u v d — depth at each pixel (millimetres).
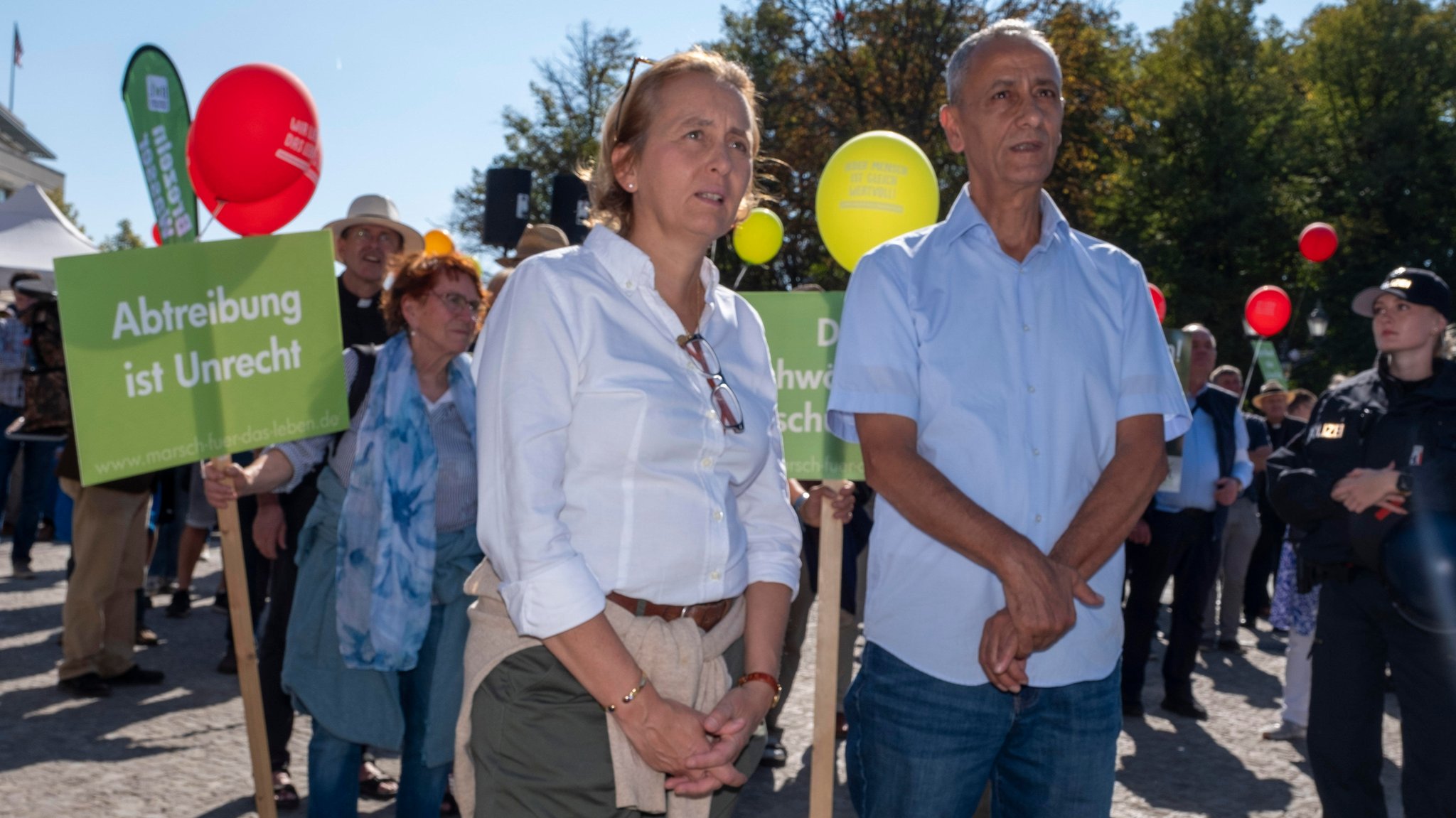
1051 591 1923
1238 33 37344
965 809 2195
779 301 2926
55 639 6555
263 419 3129
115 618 5633
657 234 1835
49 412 6812
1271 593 11359
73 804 3998
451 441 3203
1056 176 25828
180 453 3039
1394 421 3373
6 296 12773
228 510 3107
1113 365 2240
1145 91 36750
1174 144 36969
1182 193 35844
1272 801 4676
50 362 6914
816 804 2551
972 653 2135
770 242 5699
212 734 4918
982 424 2133
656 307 1783
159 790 4191
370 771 4332
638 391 1722
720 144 1808
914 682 2166
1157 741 5551
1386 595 3340
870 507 4902
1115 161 28688
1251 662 7723
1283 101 37531
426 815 3139
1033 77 2170
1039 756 2172
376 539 3033
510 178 6914
